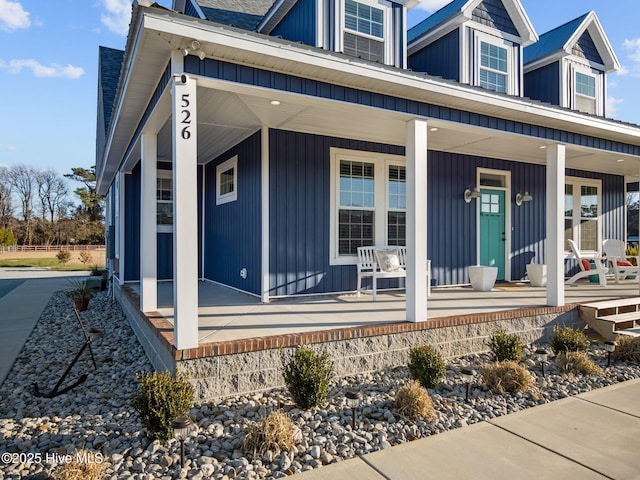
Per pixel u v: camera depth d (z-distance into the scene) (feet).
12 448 9.71
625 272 32.07
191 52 11.71
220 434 10.06
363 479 8.25
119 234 28.96
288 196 21.21
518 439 10.01
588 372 15.26
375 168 23.82
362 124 19.89
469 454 9.27
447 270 26.55
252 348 12.45
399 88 15.20
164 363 13.19
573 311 20.16
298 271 21.45
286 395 12.49
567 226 32.99
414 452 9.36
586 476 8.38
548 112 18.66
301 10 20.84
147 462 8.95
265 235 20.58
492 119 18.53
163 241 29.76
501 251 29.35
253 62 12.93
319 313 17.49
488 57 24.90
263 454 9.16
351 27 20.57
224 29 11.64
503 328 17.79
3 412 11.88
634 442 9.89
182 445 8.79
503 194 29.40
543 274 27.40
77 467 8.20
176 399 9.71
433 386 13.23
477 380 14.17
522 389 13.32
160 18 10.80
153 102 15.15
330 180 22.41
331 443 9.77
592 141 22.18
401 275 21.53
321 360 11.73
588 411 11.75
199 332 13.88
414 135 16.44
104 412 11.75
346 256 22.94
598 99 29.84
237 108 17.42
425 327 15.66
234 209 24.49
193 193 12.05
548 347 18.26
